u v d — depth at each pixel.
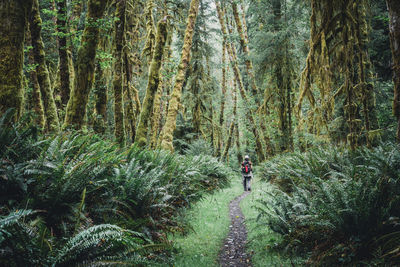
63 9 8.23
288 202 4.96
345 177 4.96
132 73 17.92
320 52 9.04
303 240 4.25
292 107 15.48
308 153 9.02
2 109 4.55
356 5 7.93
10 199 3.49
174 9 15.72
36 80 9.03
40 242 2.54
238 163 25.17
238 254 4.58
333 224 3.78
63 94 9.30
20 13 4.75
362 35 9.33
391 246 3.19
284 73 13.85
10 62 4.65
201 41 21.75
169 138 12.45
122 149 7.96
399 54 5.34
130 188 4.77
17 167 3.67
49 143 4.69
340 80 10.80
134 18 17.89
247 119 19.05
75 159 4.34
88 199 4.32
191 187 8.08
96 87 11.20
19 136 4.18
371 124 9.06
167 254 4.17
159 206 5.04
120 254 2.93
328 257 3.52
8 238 2.40
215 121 29.20
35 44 8.53
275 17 14.26
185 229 5.47
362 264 3.24
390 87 10.66
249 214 6.88
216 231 5.70
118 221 3.91
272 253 4.27
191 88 22.16
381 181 3.86
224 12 22.12
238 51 27.55
